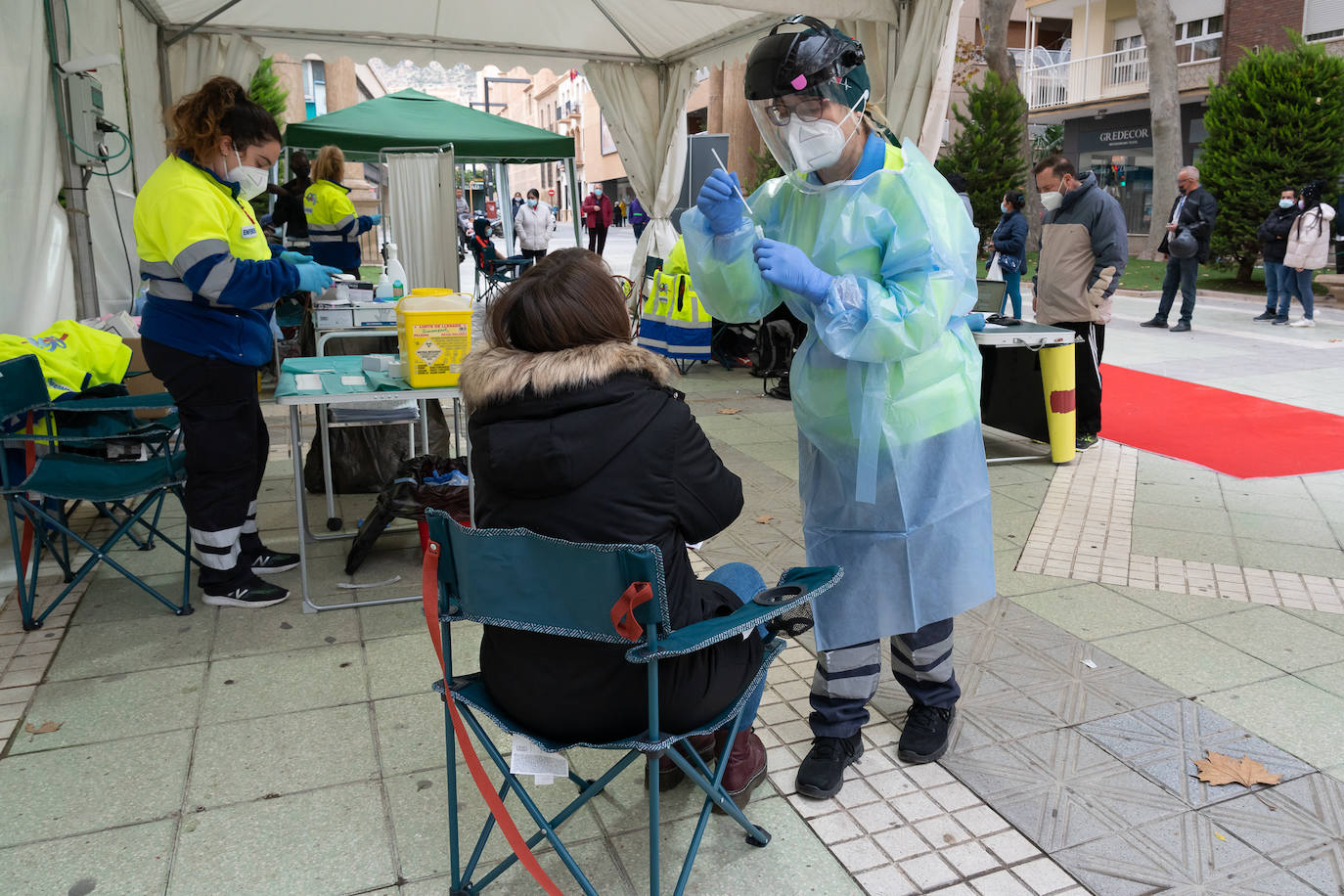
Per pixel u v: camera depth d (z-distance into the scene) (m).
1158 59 17.72
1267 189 13.95
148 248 3.16
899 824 2.26
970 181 18.77
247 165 3.19
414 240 8.74
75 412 3.84
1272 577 3.78
